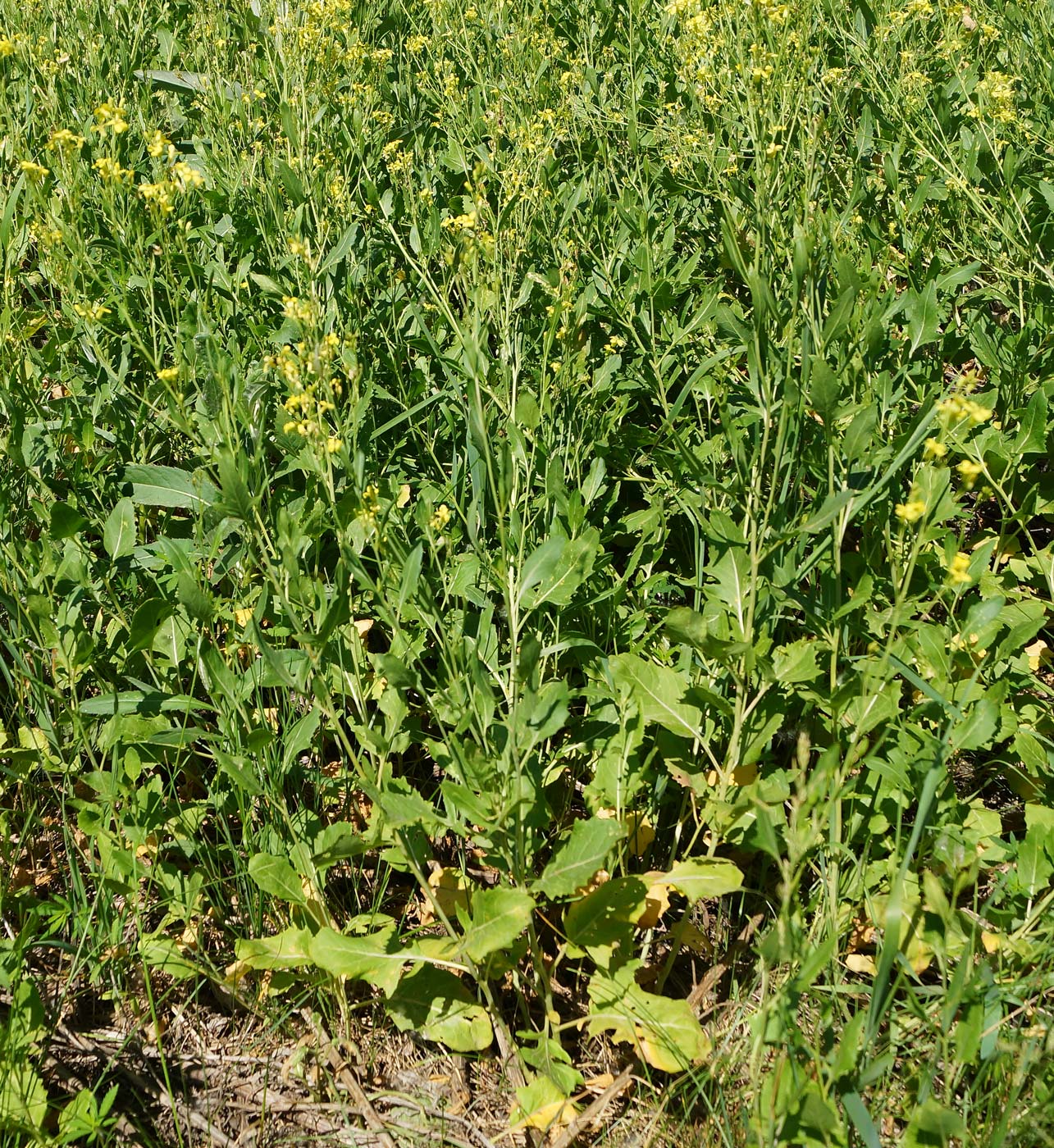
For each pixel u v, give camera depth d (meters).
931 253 3.68
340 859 2.21
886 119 4.33
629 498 3.18
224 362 2.19
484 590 2.55
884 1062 1.58
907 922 1.98
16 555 2.55
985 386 3.40
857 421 2.21
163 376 2.21
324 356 2.07
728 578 2.21
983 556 2.36
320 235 3.42
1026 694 2.55
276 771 2.25
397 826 1.96
